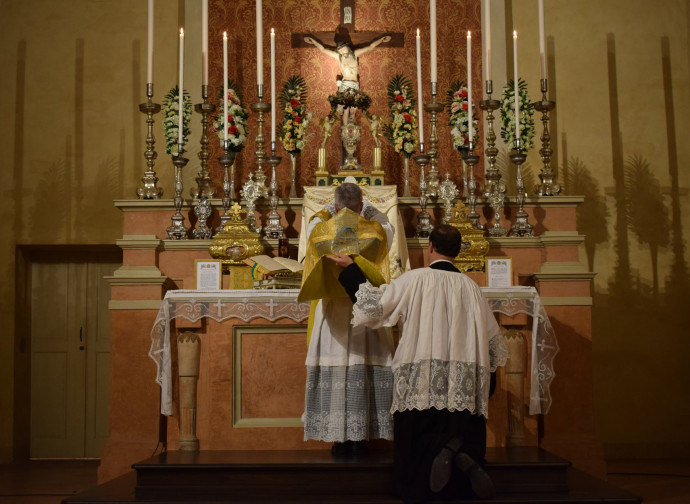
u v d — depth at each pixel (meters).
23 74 7.74
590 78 7.74
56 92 7.72
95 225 7.59
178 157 5.81
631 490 5.52
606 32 7.79
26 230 7.58
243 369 5.00
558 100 7.71
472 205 5.88
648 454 7.30
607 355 7.41
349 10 7.80
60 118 7.70
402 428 3.97
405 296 4.01
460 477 3.91
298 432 4.94
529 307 5.07
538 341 5.06
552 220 5.91
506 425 5.04
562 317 5.38
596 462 5.17
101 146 7.67
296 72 7.80
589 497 3.99
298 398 4.98
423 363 3.95
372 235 4.37
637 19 7.80
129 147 7.67
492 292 5.06
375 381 4.41
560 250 5.56
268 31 7.86
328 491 4.15
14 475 6.46
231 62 7.80
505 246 5.69
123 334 5.29
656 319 7.45
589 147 7.65
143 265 5.47
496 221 5.79
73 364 7.79
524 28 7.80
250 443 4.93
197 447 4.93
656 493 5.39
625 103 7.70
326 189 5.88
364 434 4.28
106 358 7.80
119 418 5.20
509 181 7.57
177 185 5.78
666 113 7.69
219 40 7.84
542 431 5.30
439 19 7.86
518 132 5.89
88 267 7.90
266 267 5.12
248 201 5.82
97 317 7.85
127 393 5.22
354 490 4.15
